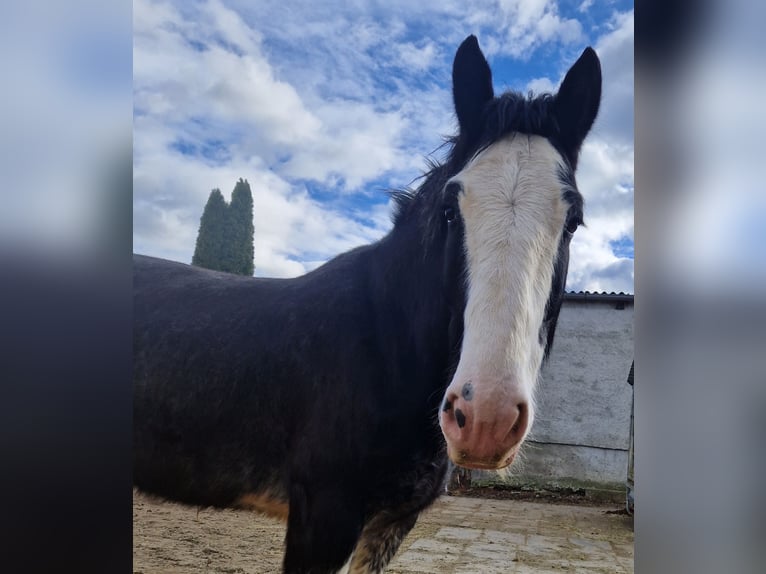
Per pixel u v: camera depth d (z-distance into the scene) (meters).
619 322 4.91
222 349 1.74
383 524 1.69
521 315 1.20
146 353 1.84
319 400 1.57
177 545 2.86
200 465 1.76
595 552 3.22
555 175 1.35
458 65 1.52
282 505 1.71
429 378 1.52
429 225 1.51
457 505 4.58
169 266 2.09
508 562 2.93
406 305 1.58
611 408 4.94
